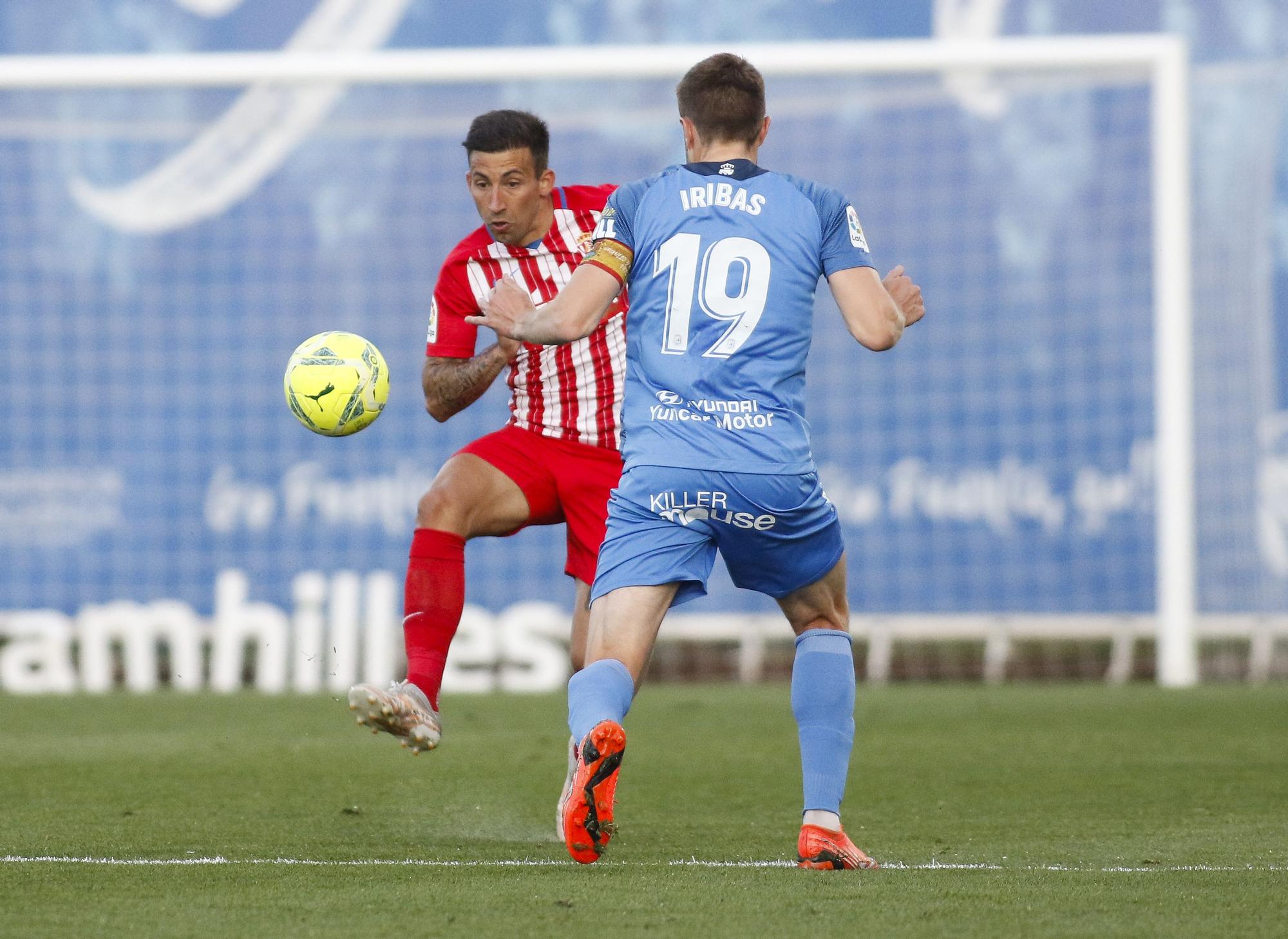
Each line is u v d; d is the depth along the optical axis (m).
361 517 46.69
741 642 43.19
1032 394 49.16
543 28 59.53
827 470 46.75
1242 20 57.38
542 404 15.45
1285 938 9.34
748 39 59.34
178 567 47.38
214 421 49.38
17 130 49.88
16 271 52.66
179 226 52.88
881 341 12.03
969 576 46.16
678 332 11.96
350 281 52.53
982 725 26.52
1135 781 18.86
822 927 9.60
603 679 11.59
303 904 10.41
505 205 15.05
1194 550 44.00
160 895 10.80
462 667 37.56
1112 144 52.16
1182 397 36.91
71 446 50.03
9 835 14.30
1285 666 42.34
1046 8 58.19
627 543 12.00
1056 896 10.72
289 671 38.62
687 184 12.30
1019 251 52.06
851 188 52.56
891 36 58.75
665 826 15.30
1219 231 44.50
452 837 14.48
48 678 37.72
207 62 39.19
